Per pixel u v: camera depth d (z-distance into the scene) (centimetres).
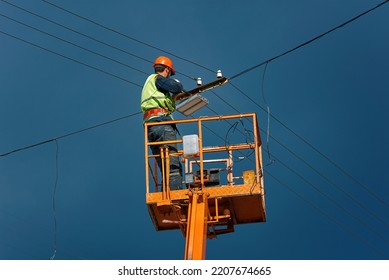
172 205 3050
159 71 3375
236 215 3139
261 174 3109
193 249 2873
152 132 3169
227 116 3114
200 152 3080
